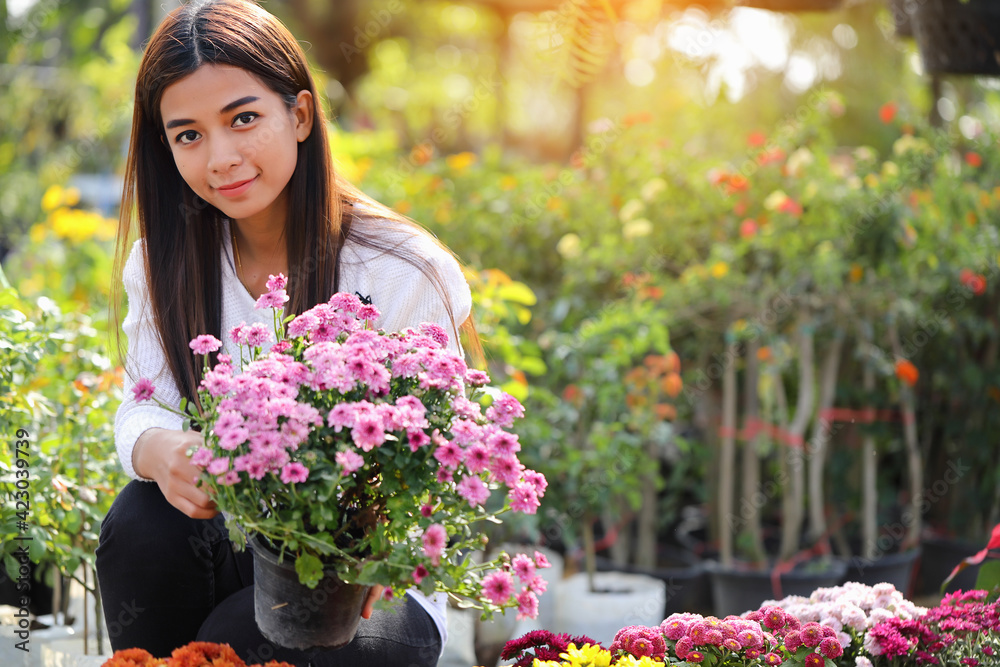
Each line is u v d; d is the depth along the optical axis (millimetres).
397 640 1309
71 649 1788
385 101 8734
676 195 3115
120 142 5109
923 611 1480
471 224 3377
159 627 1355
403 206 3453
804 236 2963
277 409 1051
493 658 2328
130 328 1466
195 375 1412
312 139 1414
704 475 3445
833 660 1379
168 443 1231
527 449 2656
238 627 1264
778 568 3025
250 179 1321
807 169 2994
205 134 1307
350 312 1219
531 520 2543
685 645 1336
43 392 1955
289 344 1198
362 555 1141
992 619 1419
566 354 2807
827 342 3162
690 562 3240
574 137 6207
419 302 1451
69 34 6762
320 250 1410
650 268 3090
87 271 3328
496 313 2594
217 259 1453
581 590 2773
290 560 1125
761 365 3078
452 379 1154
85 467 1856
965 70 2236
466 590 1126
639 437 2871
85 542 1841
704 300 2979
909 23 2453
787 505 3061
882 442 3361
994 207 3203
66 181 5012
